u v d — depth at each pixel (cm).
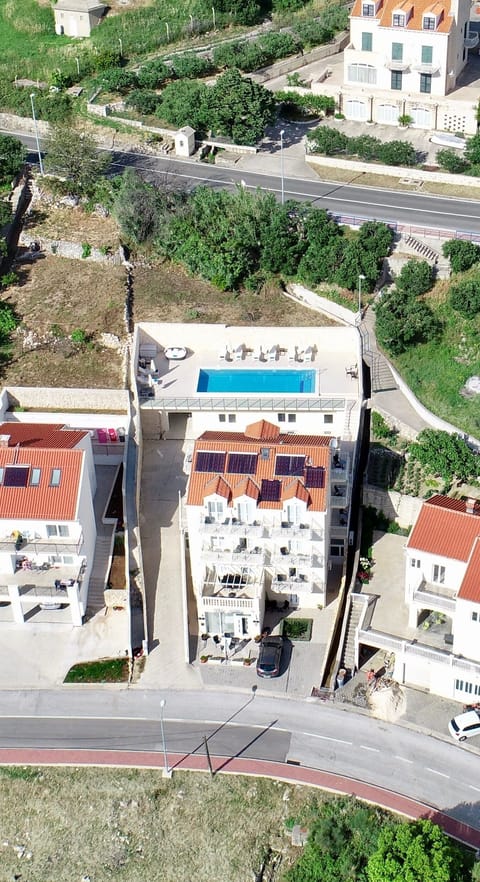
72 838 8388
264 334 11775
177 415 11619
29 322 12238
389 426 10838
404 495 10225
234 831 8306
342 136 13712
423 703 9000
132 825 8406
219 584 9494
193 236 12681
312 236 12350
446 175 13262
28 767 8744
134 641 9594
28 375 11638
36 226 13425
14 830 8469
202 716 9025
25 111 15375
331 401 11000
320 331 11681
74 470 9681
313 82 14762
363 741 8769
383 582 9756
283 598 9762
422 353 11406
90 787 8600
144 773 8644
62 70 16238
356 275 11862
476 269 11788
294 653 9444
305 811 8344
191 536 9631
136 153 14338
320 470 9394
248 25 17262
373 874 7600
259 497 9319
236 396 11181
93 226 13375
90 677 9369
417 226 12469
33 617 9875
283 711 9019
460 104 13825
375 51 14225
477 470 10156
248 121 14125
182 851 8250
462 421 10694
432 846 7612
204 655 9462
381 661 9344
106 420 11106
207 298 12394
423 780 8469
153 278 12688
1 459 9781
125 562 10025
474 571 8575
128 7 17525
